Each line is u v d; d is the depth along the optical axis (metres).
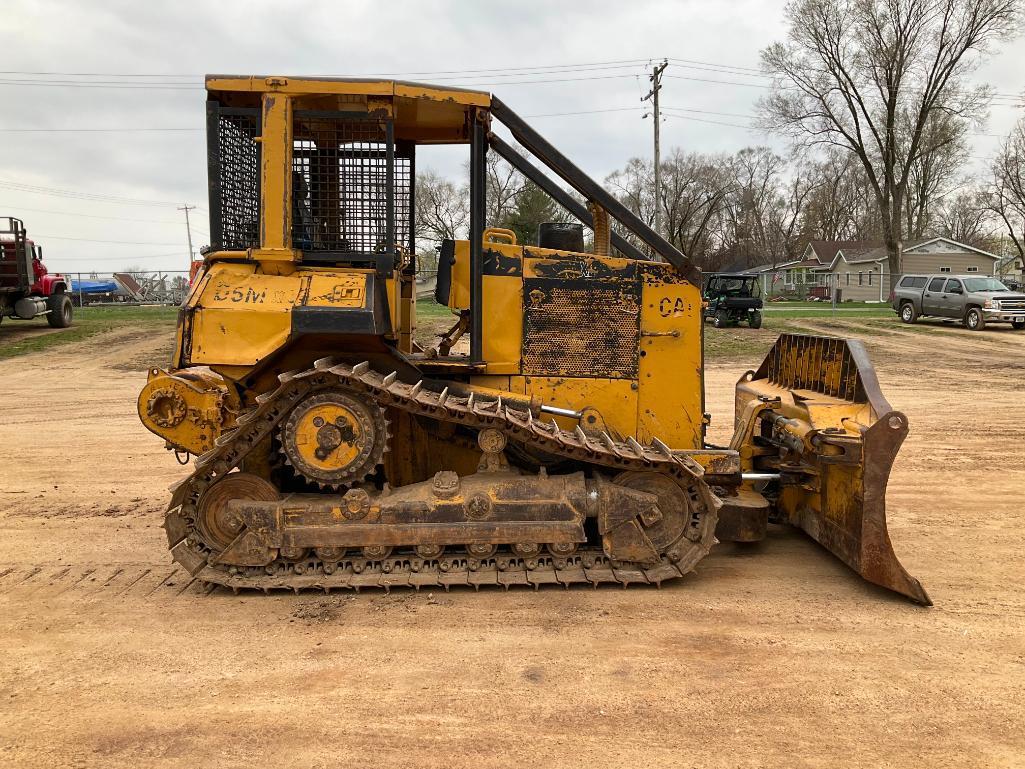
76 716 3.08
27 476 7.36
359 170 4.49
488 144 5.16
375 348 4.43
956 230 64.12
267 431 4.25
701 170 51.94
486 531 4.32
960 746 2.88
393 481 4.88
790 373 5.77
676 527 4.50
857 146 37.34
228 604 4.22
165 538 5.47
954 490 6.85
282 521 4.27
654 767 2.73
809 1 35.66
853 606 4.23
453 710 3.12
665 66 31.48
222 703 3.18
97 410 11.00
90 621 4.00
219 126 4.37
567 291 4.82
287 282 4.28
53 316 20.52
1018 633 3.90
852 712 3.12
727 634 3.85
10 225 19.05
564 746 2.87
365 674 3.43
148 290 42.34
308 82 4.28
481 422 4.33
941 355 17.62
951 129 39.06
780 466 5.00
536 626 3.93
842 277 48.94
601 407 4.86
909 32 35.03
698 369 4.89
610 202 4.75
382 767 2.73
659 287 4.87
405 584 4.28
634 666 3.50
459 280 4.89
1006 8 33.84
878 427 4.20
